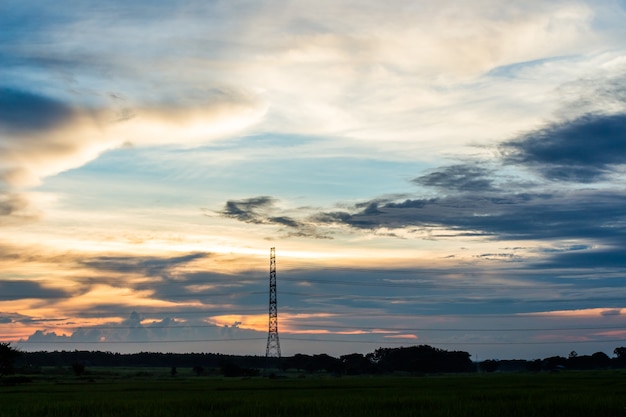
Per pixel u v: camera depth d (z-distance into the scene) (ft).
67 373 552.00
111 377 467.52
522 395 191.21
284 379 429.79
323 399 178.91
